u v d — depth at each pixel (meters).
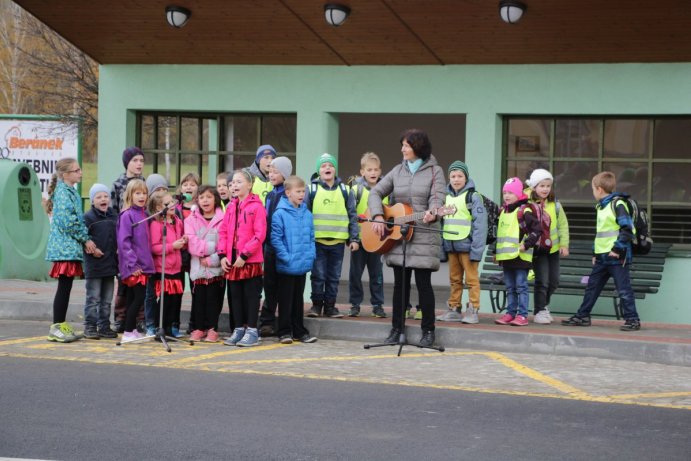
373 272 12.10
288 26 14.24
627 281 11.31
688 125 14.04
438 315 13.09
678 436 7.11
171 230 10.99
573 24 13.23
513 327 11.29
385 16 13.63
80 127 24.09
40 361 9.52
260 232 10.63
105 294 11.06
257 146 15.70
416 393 8.42
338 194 11.76
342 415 7.54
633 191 14.30
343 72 15.00
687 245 14.05
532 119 14.65
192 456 6.37
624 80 13.92
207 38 14.81
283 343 10.98
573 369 9.83
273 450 6.53
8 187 15.90
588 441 6.92
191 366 9.45
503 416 7.63
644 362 10.34
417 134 10.58
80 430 6.93
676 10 12.62
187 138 15.93
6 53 37.56
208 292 11.02
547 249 11.63
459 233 11.48
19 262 15.92
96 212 10.92
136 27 14.75
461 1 13.08
